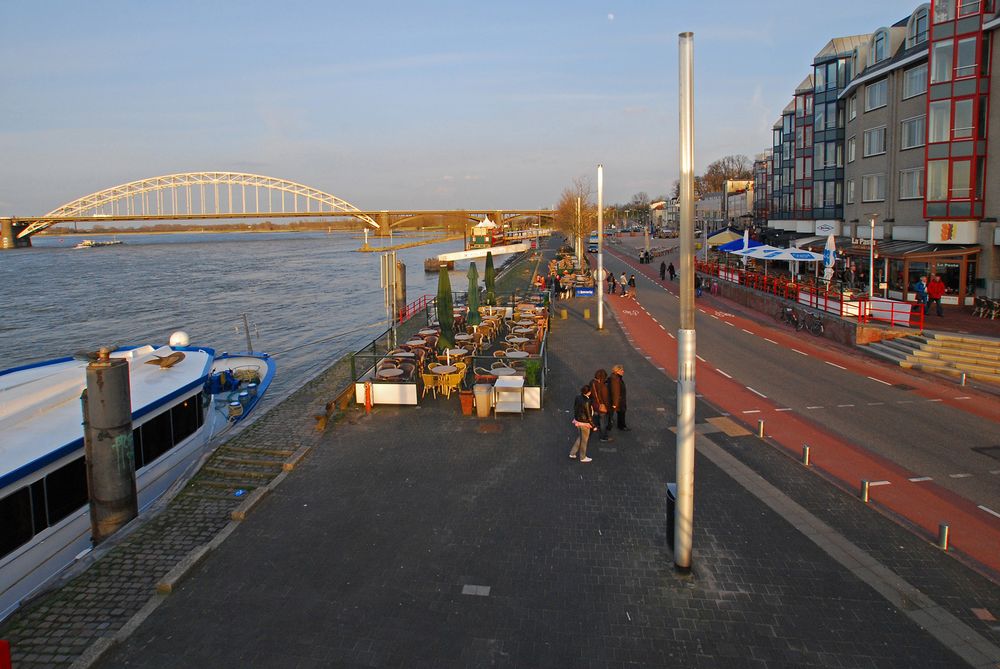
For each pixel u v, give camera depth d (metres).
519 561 9.94
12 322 52.19
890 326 24.88
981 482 12.73
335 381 20.80
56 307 60.53
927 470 13.33
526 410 17.52
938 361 21.41
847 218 42.84
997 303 25.89
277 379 31.34
